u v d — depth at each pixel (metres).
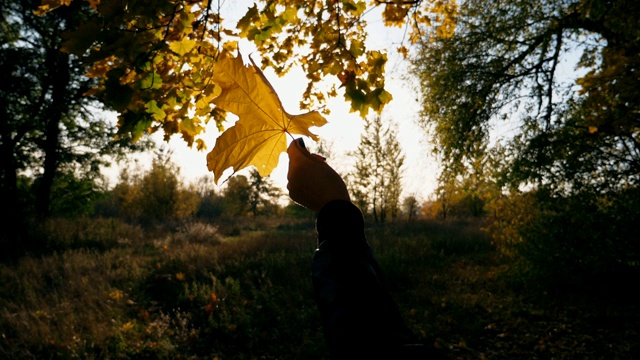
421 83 9.51
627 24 3.75
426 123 9.53
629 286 7.14
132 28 1.22
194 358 4.86
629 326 5.76
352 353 0.43
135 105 1.23
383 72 1.68
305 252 10.10
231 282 7.35
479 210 25.42
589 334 5.58
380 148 19.88
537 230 7.32
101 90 1.23
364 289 0.48
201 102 1.49
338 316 0.46
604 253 6.70
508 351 5.15
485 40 8.82
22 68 12.22
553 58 7.96
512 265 7.93
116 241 13.18
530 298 7.18
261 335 5.50
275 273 8.34
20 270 8.05
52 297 6.43
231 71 0.70
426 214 29.17
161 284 7.64
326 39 1.86
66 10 10.32
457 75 8.94
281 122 0.74
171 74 1.46
